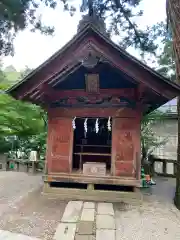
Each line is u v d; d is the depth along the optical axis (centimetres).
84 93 488
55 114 505
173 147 1027
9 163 895
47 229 315
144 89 429
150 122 1012
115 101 484
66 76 459
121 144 473
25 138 1095
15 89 449
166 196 513
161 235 306
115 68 435
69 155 489
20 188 558
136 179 456
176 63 477
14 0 739
